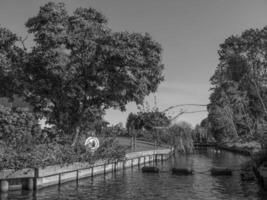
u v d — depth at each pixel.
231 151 86.12
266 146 33.38
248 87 69.19
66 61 36.06
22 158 27.47
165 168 46.56
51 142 34.12
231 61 66.88
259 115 66.56
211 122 105.44
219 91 74.62
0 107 31.73
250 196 25.53
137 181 33.41
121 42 36.12
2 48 36.91
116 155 40.66
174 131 78.62
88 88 38.72
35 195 25.23
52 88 37.88
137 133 78.75
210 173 40.16
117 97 39.38
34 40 37.19
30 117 33.31
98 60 37.50
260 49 65.38
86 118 40.12
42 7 37.19
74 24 37.97
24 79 37.03
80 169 33.97
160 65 40.44
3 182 26.19
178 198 24.92
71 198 24.50
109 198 24.72
